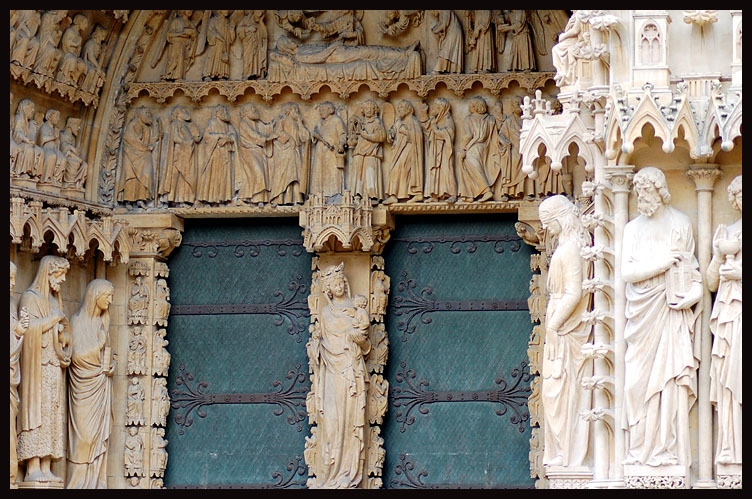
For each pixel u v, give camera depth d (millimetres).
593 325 26484
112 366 32281
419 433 32656
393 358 32875
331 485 32031
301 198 32812
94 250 32562
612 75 25812
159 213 33062
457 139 32594
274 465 32875
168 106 33312
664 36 25562
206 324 33406
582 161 27062
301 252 33375
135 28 32875
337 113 32875
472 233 33000
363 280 32688
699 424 25375
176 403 33250
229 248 33531
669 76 25641
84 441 31719
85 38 32250
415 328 32906
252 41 33000
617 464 25641
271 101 33031
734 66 25422
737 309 25062
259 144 33031
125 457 32719
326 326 32312
